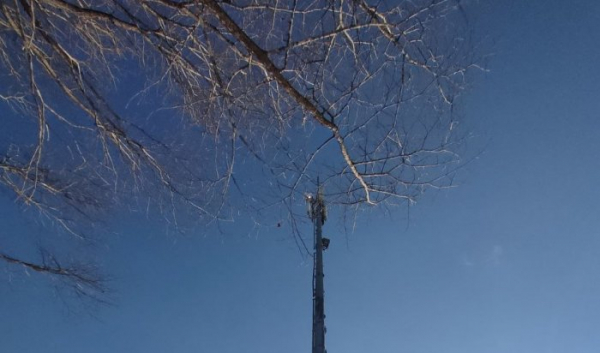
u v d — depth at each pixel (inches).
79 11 184.5
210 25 185.8
